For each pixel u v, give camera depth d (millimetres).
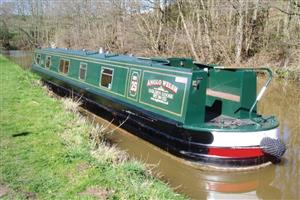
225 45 24312
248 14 25031
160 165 8367
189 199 6477
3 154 6758
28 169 6129
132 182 5875
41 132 8180
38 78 18266
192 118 8242
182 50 25562
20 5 57312
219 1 24234
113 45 31797
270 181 7773
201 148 8070
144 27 28594
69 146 7238
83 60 13703
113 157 7148
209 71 9500
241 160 7918
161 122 8859
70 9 43969
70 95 14875
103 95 11656
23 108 10398
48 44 48031
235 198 7219
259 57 23766
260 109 14125
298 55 21094
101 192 5414
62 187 5555
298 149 9344
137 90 10047
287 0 24672
